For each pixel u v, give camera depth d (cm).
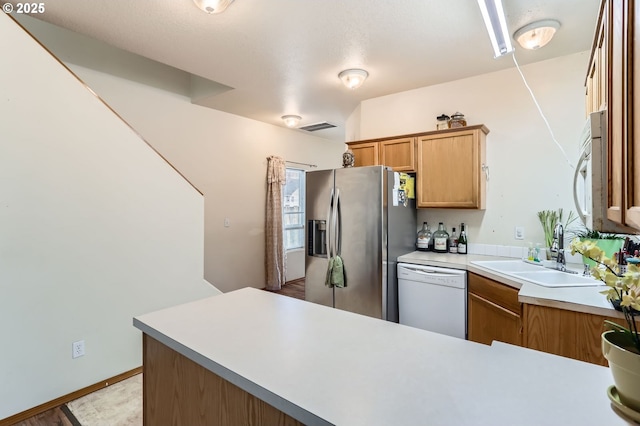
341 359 93
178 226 282
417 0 200
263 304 146
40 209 206
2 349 193
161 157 271
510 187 293
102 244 235
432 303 265
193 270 293
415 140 313
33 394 205
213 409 98
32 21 301
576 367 88
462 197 288
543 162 279
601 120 126
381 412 68
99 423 200
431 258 282
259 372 85
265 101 397
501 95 297
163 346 117
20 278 199
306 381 81
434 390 77
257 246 504
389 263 280
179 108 402
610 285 71
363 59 277
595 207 126
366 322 124
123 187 246
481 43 250
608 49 116
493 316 223
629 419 65
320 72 305
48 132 209
